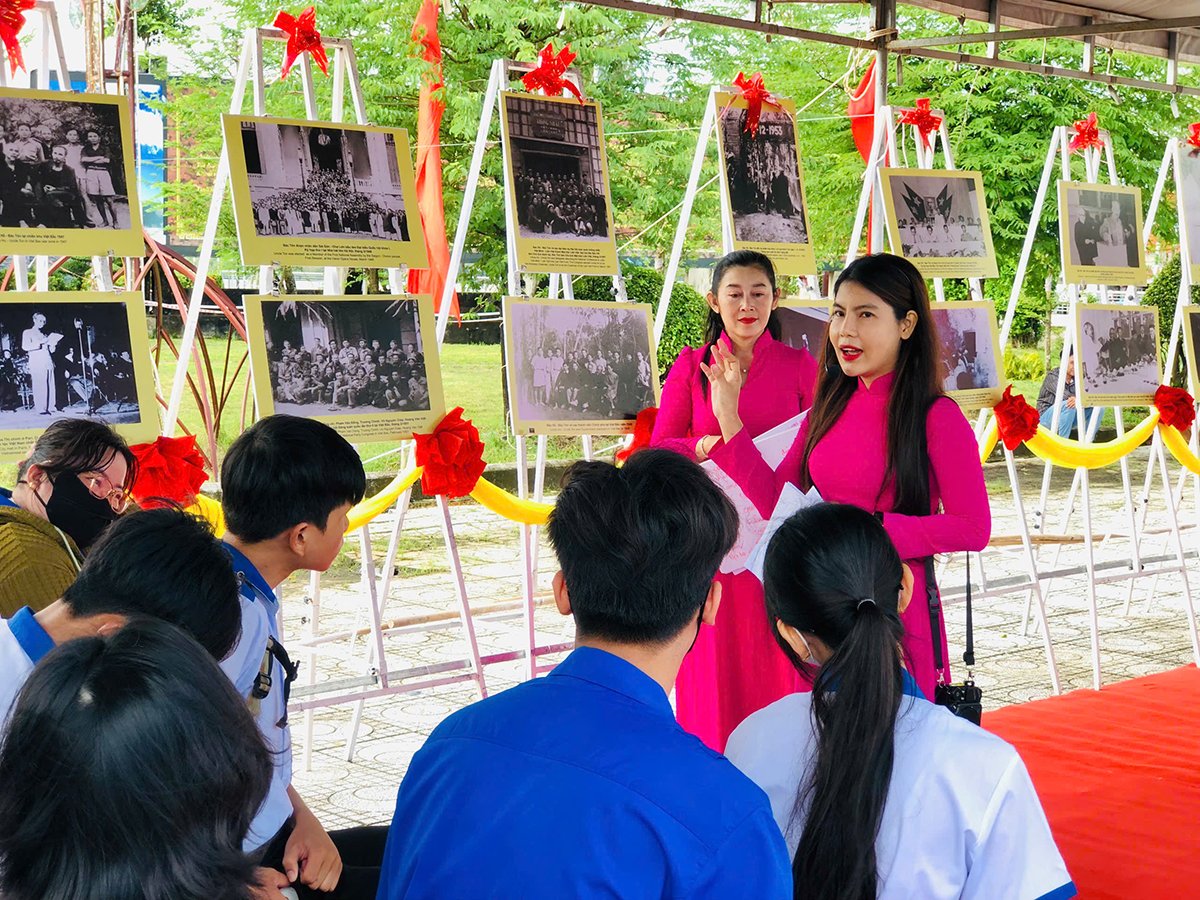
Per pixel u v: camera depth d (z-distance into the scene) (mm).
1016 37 4922
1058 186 5156
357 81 3760
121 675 852
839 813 1586
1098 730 4223
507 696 1347
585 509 1373
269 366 3375
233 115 3344
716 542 1370
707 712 3061
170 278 6375
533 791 1230
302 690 3627
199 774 848
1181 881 3018
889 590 1731
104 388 3104
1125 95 10711
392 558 4090
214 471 6781
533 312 3865
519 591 6738
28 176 3033
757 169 4406
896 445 2678
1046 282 11594
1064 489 10648
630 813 1201
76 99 3102
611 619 1350
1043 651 5594
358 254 3479
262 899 914
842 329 2707
